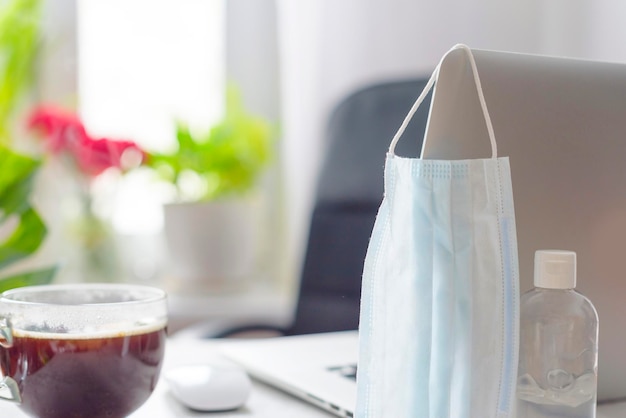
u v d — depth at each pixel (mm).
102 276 1594
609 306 533
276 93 1861
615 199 524
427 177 424
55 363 472
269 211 1881
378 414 445
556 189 497
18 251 882
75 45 1697
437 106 446
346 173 1309
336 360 712
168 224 1533
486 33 1229
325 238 1311
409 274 430
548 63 503
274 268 1877
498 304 422
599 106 516
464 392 423
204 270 1545
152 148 1597
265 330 1246
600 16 989
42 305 480
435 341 426
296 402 619
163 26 1786
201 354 805
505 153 473
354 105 1335
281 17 1778
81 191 1526
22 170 897
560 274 447
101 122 1739
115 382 486
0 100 1449
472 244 422
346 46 1540
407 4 1407
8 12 1439
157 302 521
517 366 428
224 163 1545
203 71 1819
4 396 504
